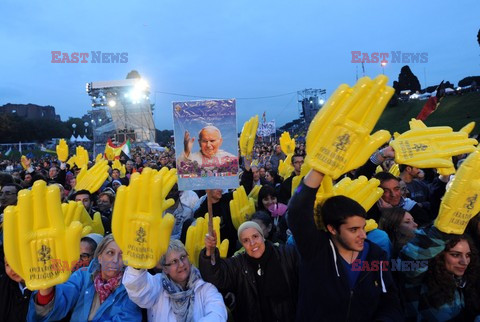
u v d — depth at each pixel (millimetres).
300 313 2088
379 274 1968
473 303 2166
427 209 4113
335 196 2029
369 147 1647
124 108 42469
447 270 2131
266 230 3395
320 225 2180
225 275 2455
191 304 2273
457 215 2053
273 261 2508
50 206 1729
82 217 3521
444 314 2148
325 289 1941
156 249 1840
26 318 1921
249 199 4301
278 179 7957
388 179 3348
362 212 1916
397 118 31562
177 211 4336
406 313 2287
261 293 2502
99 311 2180
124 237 1876
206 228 3018
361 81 1651
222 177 2119
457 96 28266
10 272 1895
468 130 2160
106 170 5359
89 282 2301
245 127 4957
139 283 2014
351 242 1889
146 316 2393
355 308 1917
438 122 24281
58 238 1730
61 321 2205
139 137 44406
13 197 4035
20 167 18000
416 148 2084
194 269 2428
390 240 2744
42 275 1722
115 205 1868
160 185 1820
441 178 3799
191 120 2113
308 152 1752
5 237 1700
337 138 1675
